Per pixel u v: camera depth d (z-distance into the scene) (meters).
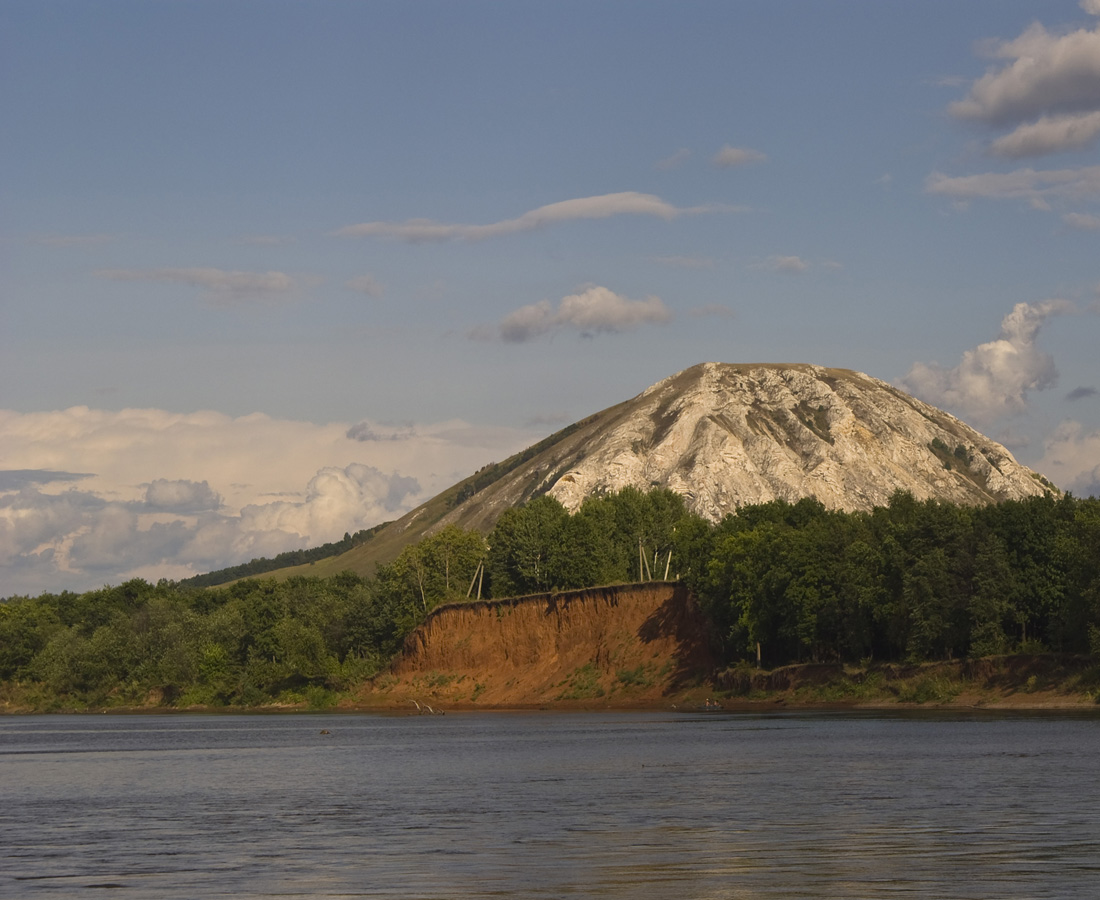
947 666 110.12
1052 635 105.31
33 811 54.12
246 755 87.75
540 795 54.38
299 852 39.94
